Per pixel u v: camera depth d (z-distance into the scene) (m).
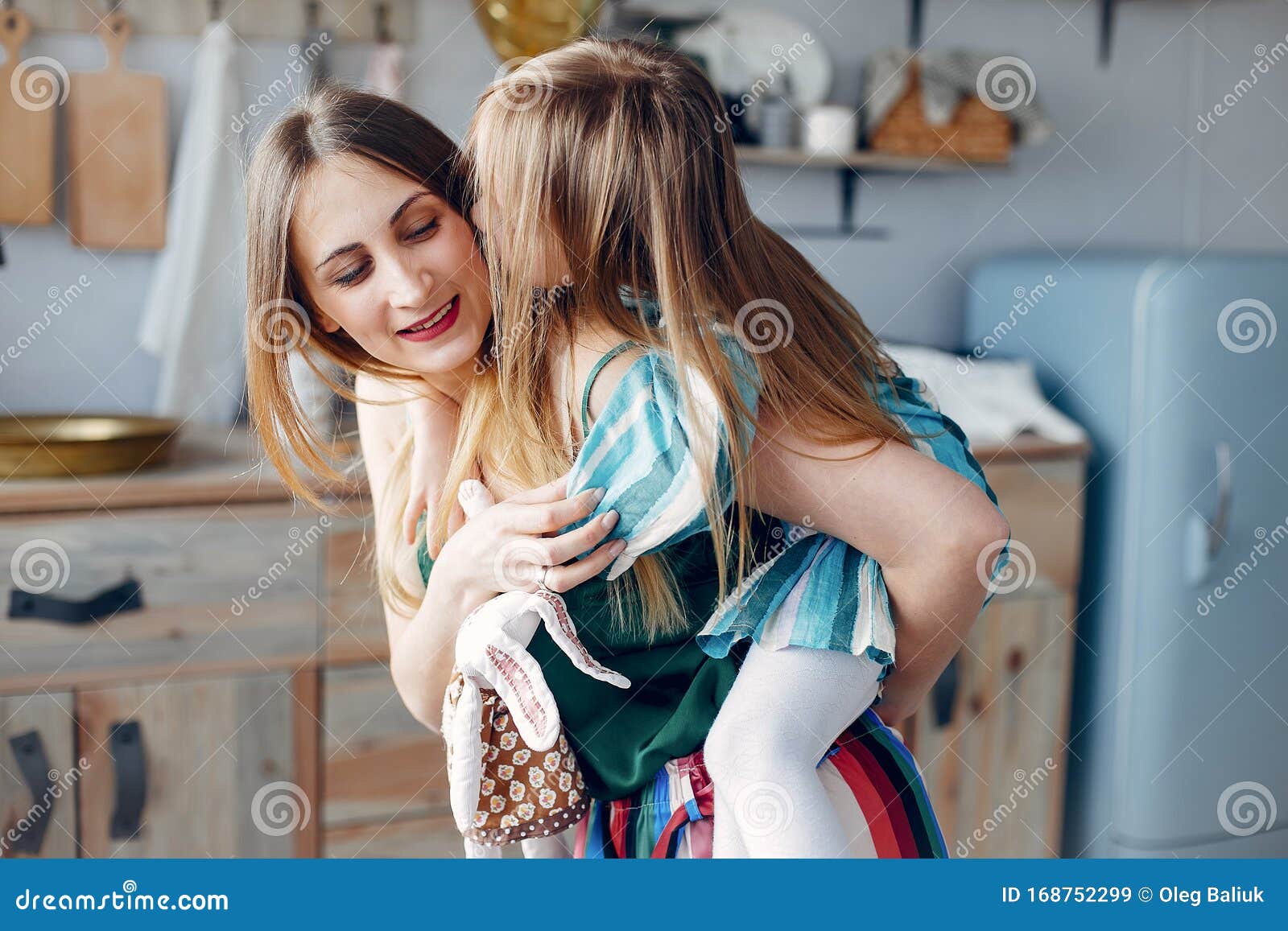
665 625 0.80
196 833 1.70
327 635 1.72
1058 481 2.00
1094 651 2.10
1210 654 2.04
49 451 1.61
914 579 0.75
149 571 1.64
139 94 1.96
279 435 0.85
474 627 0.74
